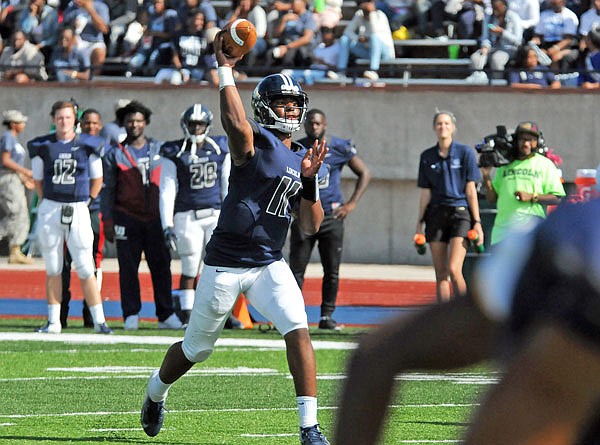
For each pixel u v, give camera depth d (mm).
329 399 25125
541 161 33094
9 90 61625
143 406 20141
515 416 4539
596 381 4535
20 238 56250
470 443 4574
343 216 37000
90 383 27344
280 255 18984
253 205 18562
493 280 4812
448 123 34281
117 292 49188
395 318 5012
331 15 61062
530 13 60375
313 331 37688
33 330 37562
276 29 60531
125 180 36156
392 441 20156
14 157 55312
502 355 4754
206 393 26031
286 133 19297
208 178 35094
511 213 33031
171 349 19500
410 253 60469
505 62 60219
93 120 38250
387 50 61219
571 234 4664
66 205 35156
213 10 61531
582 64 59844
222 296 18672
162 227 35188
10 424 21859
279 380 28078
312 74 60531
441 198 34406
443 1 62594
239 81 60406
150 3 61938
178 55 60906
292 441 20391
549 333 4578
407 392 25859
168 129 60469
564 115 58438
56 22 63594
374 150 59844
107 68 60156
